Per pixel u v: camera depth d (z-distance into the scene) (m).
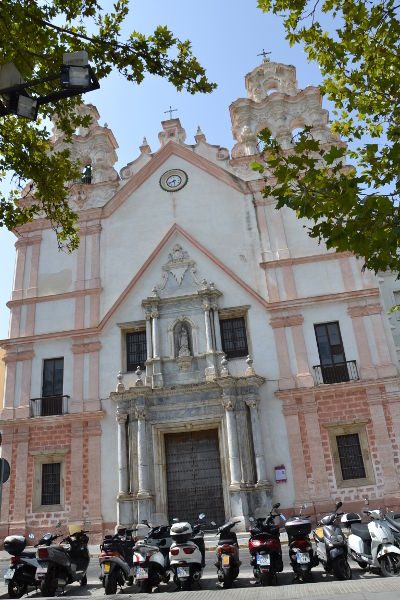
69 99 11.30
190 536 11.04
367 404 20.20
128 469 20.34
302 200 6.64
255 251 23.31
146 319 22.70
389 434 19.70
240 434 20.00
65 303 24.12
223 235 23.88
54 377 23.06
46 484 21.53
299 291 22.28
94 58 9.70
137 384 20.86
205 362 21.58
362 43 9.77
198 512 20.22
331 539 10.52
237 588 10.08
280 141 25.39
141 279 23.72
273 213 23.78
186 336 22.16
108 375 22.42
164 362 21.91
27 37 9.52
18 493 21.25
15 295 24.70
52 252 25.28
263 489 19.03
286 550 14.89
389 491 18.97
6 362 23.55
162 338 22.39
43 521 20.75
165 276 23.41
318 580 10.51
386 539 10.09
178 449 21.19
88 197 26.16
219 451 20.80
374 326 21.19
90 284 24.17
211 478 20.59
